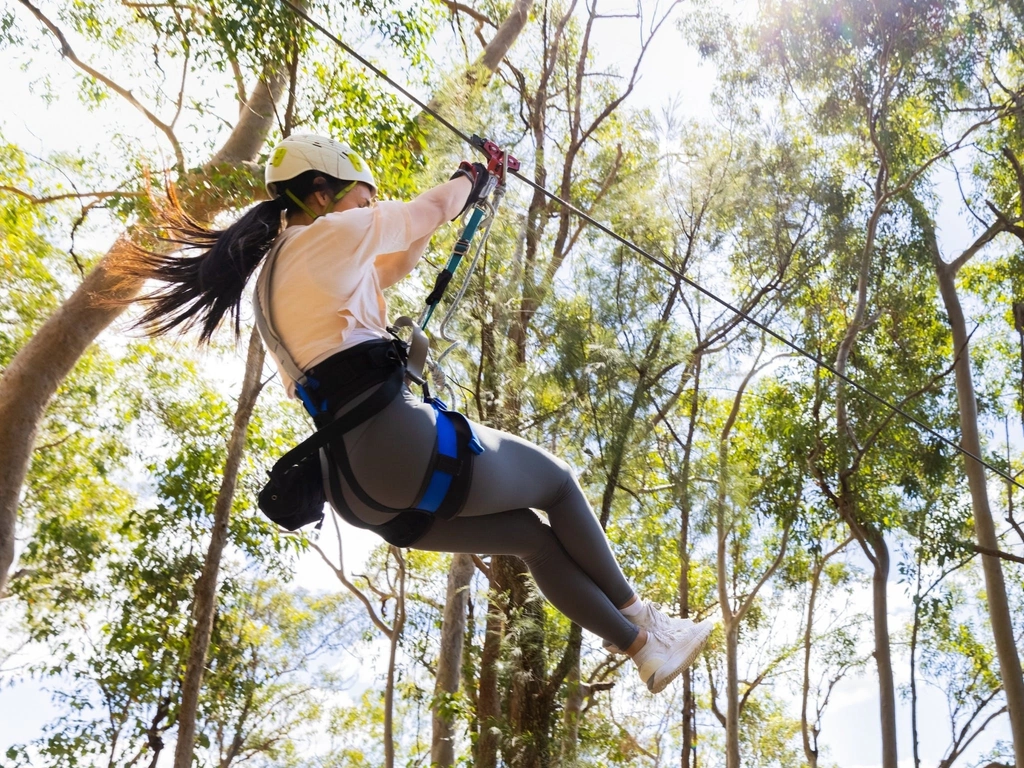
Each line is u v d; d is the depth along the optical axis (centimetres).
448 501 186
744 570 1561
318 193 202
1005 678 1214
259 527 1266
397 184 776
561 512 203
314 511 198
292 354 187
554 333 750
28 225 1141
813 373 1391
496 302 722
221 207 720
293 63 724
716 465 829
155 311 204
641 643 206
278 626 1537
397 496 184
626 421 718
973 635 1569
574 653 721
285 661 1521
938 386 1372
